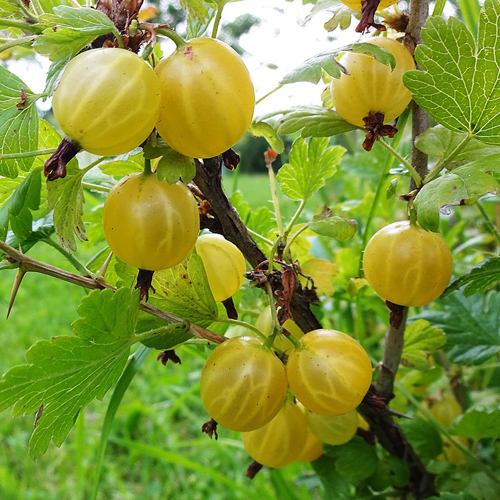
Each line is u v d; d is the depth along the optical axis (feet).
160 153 0.30
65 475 0.95
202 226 0.38
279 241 0.41
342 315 0.78
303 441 0.41
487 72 0.31
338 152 0.45
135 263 0.30
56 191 0.31
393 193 0.41
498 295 0.58
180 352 1.23
